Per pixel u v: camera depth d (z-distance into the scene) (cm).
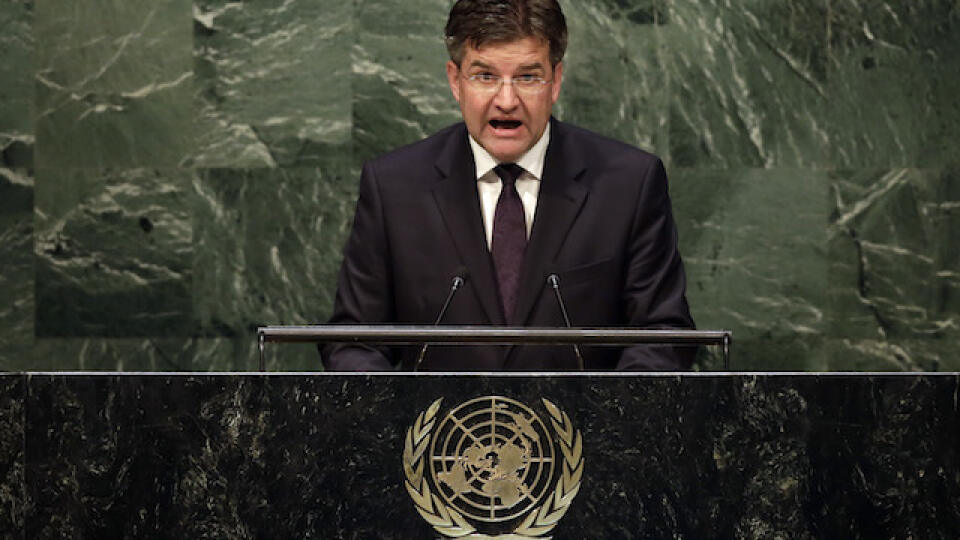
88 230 1777
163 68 1783
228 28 1784
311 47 1789
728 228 1806
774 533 741
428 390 741
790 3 1805
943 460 748
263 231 1789
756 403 745
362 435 740
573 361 1066
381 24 1789
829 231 1812
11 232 1773
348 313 1109
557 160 1105
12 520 744
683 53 1802
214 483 741
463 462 739
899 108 1812
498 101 1034
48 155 1777
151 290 1783
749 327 1809
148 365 1778
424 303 1082
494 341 817
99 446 745
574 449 741
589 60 1795
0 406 746
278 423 741
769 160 1811
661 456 743
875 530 745
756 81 1806
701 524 740
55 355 1773
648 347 1044
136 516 742
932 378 749
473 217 1085
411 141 1792
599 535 738
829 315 1814
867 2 1808
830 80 1809
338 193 1792
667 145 1802
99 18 1777
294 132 1789
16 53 1772
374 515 737
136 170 1783
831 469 745
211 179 1788
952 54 1812
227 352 1788
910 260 1817
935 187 1814
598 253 1084
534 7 1031
